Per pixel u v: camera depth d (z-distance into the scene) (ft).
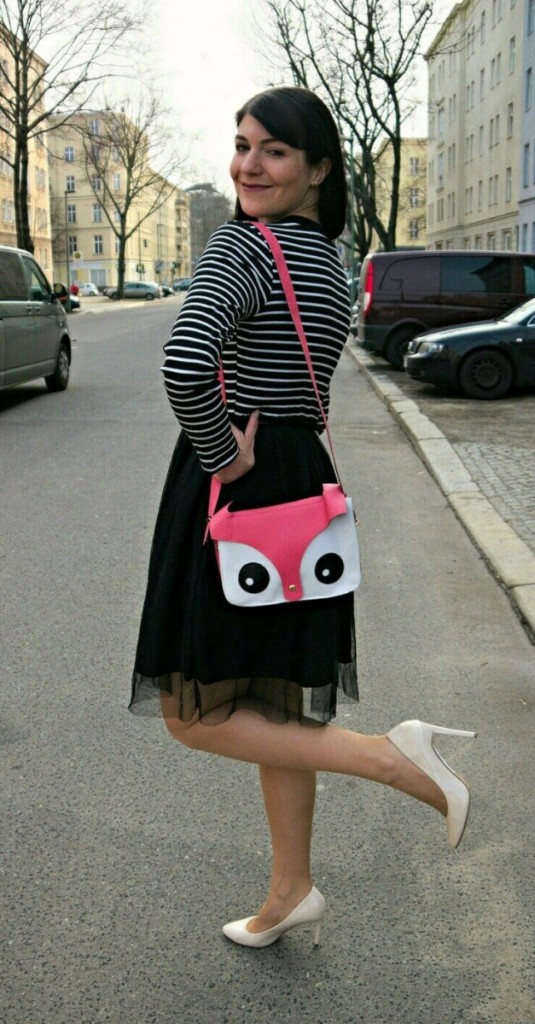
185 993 7.24
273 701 6.84
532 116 146.30
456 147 208.23
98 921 8.07
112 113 131.23
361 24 99.30
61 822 9.60
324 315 6.42
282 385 6.36
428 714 11.98
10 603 16.07
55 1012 7.05
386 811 9.80
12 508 22.82
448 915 8.14
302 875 7.50
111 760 10.85
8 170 209.67
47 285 44.24
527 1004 7.13
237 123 6.88
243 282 5.98
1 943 7.80
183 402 5.81
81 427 34.88
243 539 6.31
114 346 73.51
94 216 320.09
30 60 108.06
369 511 22.39
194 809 9.83
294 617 6.52
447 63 214.90
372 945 7.78
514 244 166.20
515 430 32.63
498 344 40.57
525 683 12.92
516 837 9.30
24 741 11.30
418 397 41.78
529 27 146.51
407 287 52.49
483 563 18.25
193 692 6.77
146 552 19.02
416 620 15.29
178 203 422.00
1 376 37.58
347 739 6.72
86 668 13.39
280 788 7.27
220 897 8.38
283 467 6.43
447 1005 7.12
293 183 6.61
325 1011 7.06
